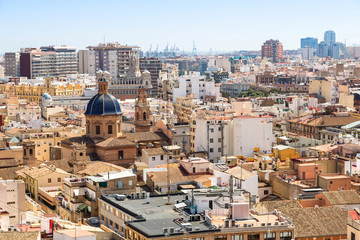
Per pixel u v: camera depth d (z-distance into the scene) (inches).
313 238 6850.4
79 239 5802.2
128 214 6820.9
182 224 6136.8
